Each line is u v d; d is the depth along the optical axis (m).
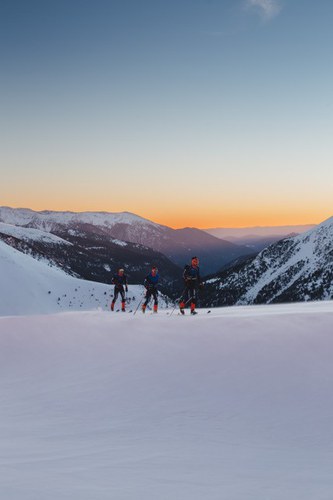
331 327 11.15
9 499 3.70
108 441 6.62
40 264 139.00
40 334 14.56
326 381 8.70
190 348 11.59
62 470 4.87
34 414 8.68
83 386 10.34
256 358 10.30
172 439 6.66
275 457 5.58
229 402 8.48
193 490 4.15
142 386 9.85
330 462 5.33
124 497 3.88
